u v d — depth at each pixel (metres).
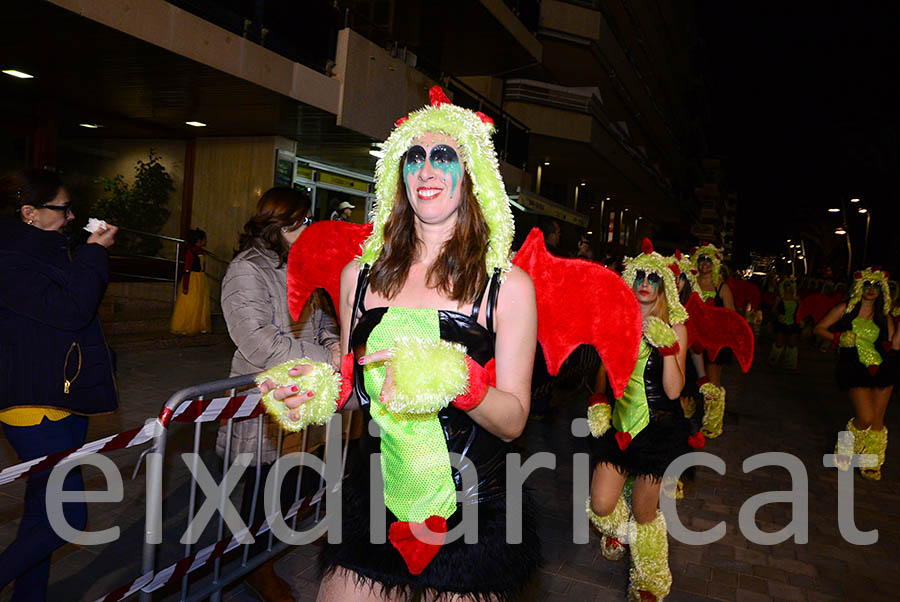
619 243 35.28
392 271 1.88
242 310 2.77
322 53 9.93
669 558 4.11
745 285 12.25
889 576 4.04
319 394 1.78
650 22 27.80
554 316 2.40
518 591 1.85
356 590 1.85
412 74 11.92
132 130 12.05
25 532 2.44
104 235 2.60
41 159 10.37
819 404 9.68
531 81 18.19
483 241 1.83
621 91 24.72
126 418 5.79
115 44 7.45
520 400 1.77
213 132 12.39
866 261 36.91
